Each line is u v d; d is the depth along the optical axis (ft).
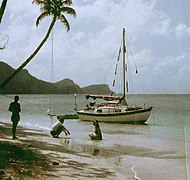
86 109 147.64
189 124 141.49
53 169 36.55
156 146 70.03
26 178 30.50
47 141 66.44
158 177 39.93
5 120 132.87
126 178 37.14
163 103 478.18
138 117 134.62
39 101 465.06
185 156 56.34
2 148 44.45
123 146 68.18
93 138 76.64
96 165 43.57
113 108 137.59
